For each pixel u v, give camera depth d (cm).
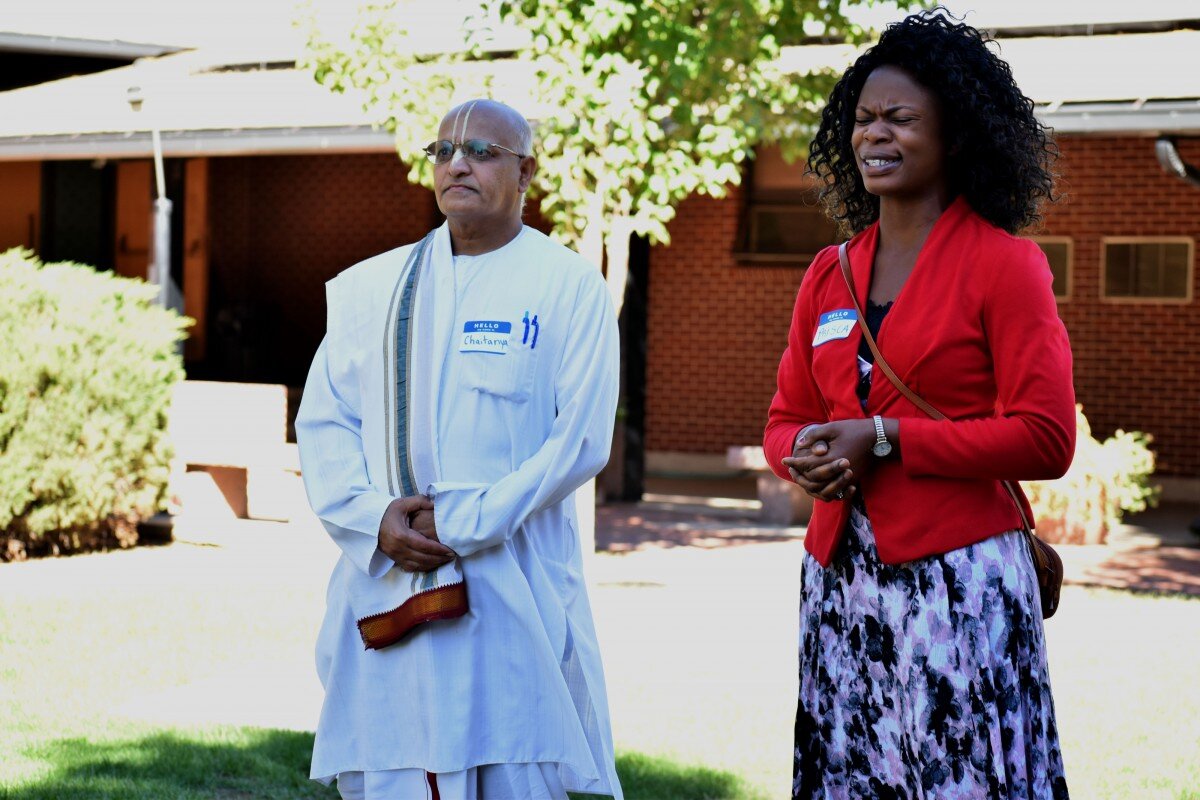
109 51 1747
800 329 314
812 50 1113
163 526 1080
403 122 890
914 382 287
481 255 352
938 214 297
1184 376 1461
